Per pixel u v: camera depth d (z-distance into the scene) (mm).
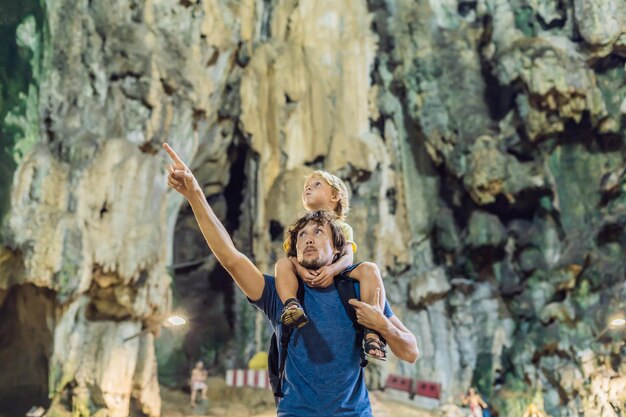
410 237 23484
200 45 21078
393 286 22922
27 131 16672
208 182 24344
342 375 2090
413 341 2168
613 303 19984
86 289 16172
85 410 16375
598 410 18953
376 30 24469
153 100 18875
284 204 21891
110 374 16688
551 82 20484
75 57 17891
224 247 2248
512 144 22000
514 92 21859
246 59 23266
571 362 19844
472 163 21906
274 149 22828
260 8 23906
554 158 21844
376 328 2107
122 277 16875
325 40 23703
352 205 22875
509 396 20375
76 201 16516
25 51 17000
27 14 17156
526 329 21422
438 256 23531
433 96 23141
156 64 19188
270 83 23172
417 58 23594
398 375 21594
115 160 17406
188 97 19969
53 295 16047
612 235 20734
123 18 19141
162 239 18406
